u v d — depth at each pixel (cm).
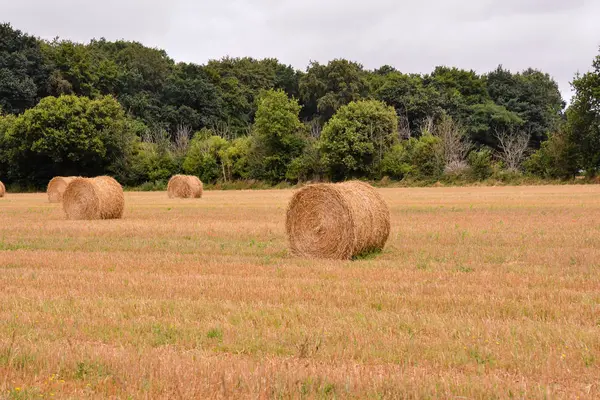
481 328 1113
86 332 1141
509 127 11994
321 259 2114
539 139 12625
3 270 1855
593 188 7069
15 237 2778
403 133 11400
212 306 1338
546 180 8456
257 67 14738
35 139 9462
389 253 2189
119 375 895
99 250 2361
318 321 1192
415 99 12044
